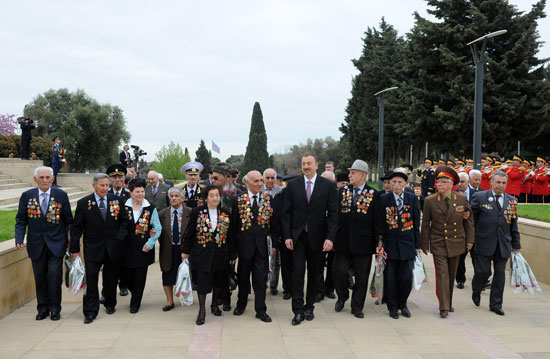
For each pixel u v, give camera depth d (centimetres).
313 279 567
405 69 2966
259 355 438
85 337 490
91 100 4422
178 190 617
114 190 775
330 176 780
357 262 577
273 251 688
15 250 599
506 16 2680
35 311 598
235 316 579
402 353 444
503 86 2653
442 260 584
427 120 2772
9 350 448
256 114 4972
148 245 582
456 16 2853
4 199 1397
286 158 7069
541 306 631
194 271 650
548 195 1636
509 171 1565
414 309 619
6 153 2619
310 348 458
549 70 3678
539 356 436
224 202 572
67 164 4312
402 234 573
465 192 761
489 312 598
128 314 589
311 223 554
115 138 4409
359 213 578
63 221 575
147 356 434
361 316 575
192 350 451
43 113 4212
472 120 2611
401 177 577
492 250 601
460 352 446
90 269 555
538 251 794
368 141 3806
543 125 2725
